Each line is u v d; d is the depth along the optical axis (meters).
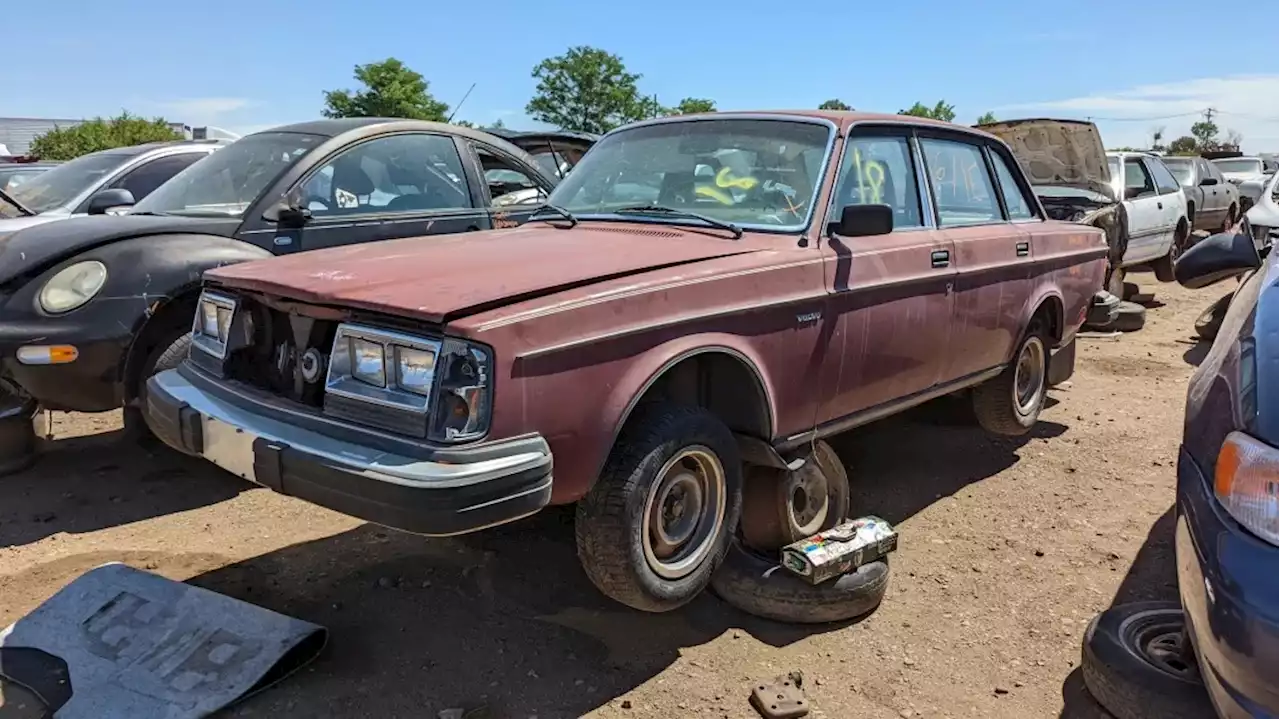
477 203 6.04
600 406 2.87
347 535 4.21
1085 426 6.06
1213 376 2.78
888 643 3.40
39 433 5.25
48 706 2.81
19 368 4.34
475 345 2.61
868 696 3.07
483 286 2.83
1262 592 2.13
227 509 4.49
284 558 3.96
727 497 3.33
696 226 3.78
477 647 3.29
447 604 3.59
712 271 3.22
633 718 2.91
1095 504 4.73
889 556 4.11
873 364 3.93
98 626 3.19
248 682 2.93
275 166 5.35
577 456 2.83
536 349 2.69
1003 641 3.43
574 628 3.44
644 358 2.98
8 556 3.91
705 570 3.28
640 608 3.17
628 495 2.96
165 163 7.55
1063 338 5.55
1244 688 2.15
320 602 3.59
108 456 5.22
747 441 3.52
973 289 4.54
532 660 3.22
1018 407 5.34
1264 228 8.73
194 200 5.41
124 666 3.00
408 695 2.98
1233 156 25.94
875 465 5.29
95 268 4.48
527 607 3.59
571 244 3.48
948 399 6.04
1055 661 3.30
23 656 3.05
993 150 5.20
